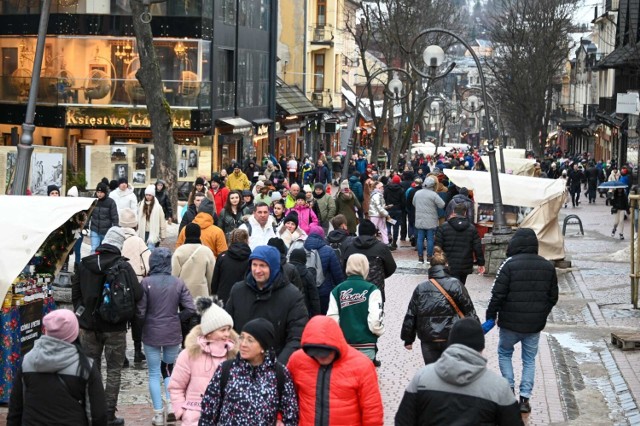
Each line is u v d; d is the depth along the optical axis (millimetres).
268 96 81125
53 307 17859
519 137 139625
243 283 13328
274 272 13109
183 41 61438
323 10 104625
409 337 15844
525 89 118875
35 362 10828
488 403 9258
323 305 18922
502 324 16734
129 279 15242
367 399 10484
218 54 65562
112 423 15523
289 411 10406
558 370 20234
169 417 16094
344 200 35406
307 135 104562
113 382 15492
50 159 36469
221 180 36062
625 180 52250
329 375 10484
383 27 90750
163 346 15695
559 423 16672
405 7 87500
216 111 65188
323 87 105875
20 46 60781
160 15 61219
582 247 44312
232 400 10328
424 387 9383
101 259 15273
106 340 15430
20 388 10961
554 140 187875
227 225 28094
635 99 37625
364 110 133000
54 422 10812
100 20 59438
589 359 22047
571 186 71375
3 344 16594
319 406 10438
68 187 49969
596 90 134250
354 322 15844
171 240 37469
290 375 10531
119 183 30984
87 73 59844
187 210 28656
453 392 9305
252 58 74938
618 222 48031
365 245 19344
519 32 118562
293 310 13125
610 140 114188
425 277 32906
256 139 76938
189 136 62750
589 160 97250
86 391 10969
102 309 15148
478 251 24734
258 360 10422
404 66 99500
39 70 24625
